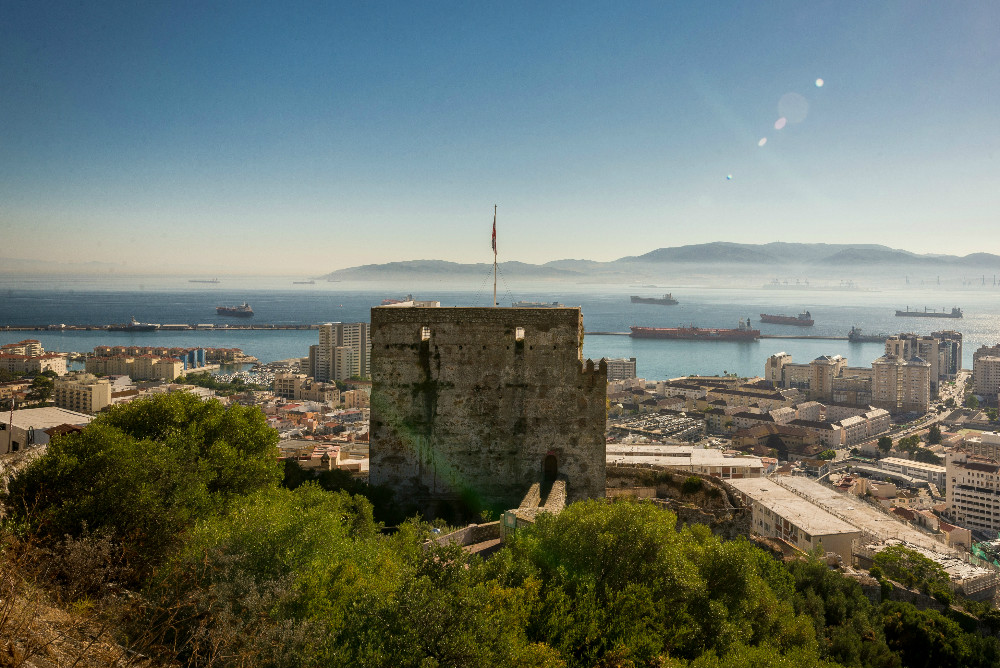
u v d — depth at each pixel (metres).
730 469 138.00
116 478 37.66
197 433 52.69
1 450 80.88
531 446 66.38
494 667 25.38
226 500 46.06
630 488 78.25
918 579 112.00
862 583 92.38
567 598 31.97
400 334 66.88
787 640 41.41
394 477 67.00
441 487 66.62
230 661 23.19
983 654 74.62
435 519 63.59
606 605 32.66
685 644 33.09
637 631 30.95
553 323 66.25
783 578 69.00
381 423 67.06
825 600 71.44
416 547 37.34
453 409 66.62
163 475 40.50
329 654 24.94
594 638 30.20
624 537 36.03
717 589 38.69
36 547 28.64
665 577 35.12
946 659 72.25
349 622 26.67
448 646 24.77
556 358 66.25
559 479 65.94
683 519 67.56
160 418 54.16
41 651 21.27
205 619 24.73
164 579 28.53
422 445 66.75
